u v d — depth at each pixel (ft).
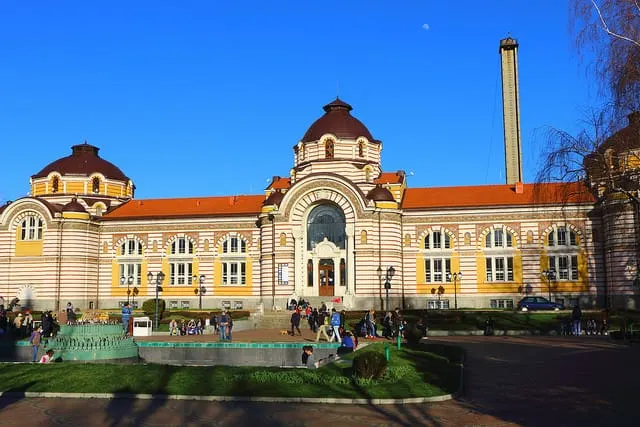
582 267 297.53
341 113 338.54
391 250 301.22
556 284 299.99
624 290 270.46
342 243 304.91
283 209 307.78
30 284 332.39
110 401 107.96
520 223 307.99
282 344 187.11
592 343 186.60
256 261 332.19
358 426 88.69
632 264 260.01
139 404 105.19
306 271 306.35
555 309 281.13
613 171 151.74
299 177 319.68
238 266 334.65
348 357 147.13
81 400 109.50
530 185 327.67
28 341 195.00
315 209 310.24
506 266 307.58
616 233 264.31
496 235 311.06
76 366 132.57
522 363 146.00
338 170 322.34
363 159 327.67
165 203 364.99
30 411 102.12
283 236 306.96
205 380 118.11
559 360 149.07
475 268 310.45
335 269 304.09
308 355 157.69
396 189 325.83
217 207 350.84
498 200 315.99
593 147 152.25
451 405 101.50
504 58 470.39
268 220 312.91
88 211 349.61
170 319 272.31
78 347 175.32
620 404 98.78
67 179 363.15
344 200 301.63
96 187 368.48
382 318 243.81
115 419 95.55
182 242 343.05
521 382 120.57
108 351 176.55
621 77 127.85
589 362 144.05
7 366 137.90
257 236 333.62
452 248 313.53
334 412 97.19
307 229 309.63
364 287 293.84
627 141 138.51
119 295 345.10
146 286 343.05
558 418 91.35
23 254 335.47
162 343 191.11
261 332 243.19
